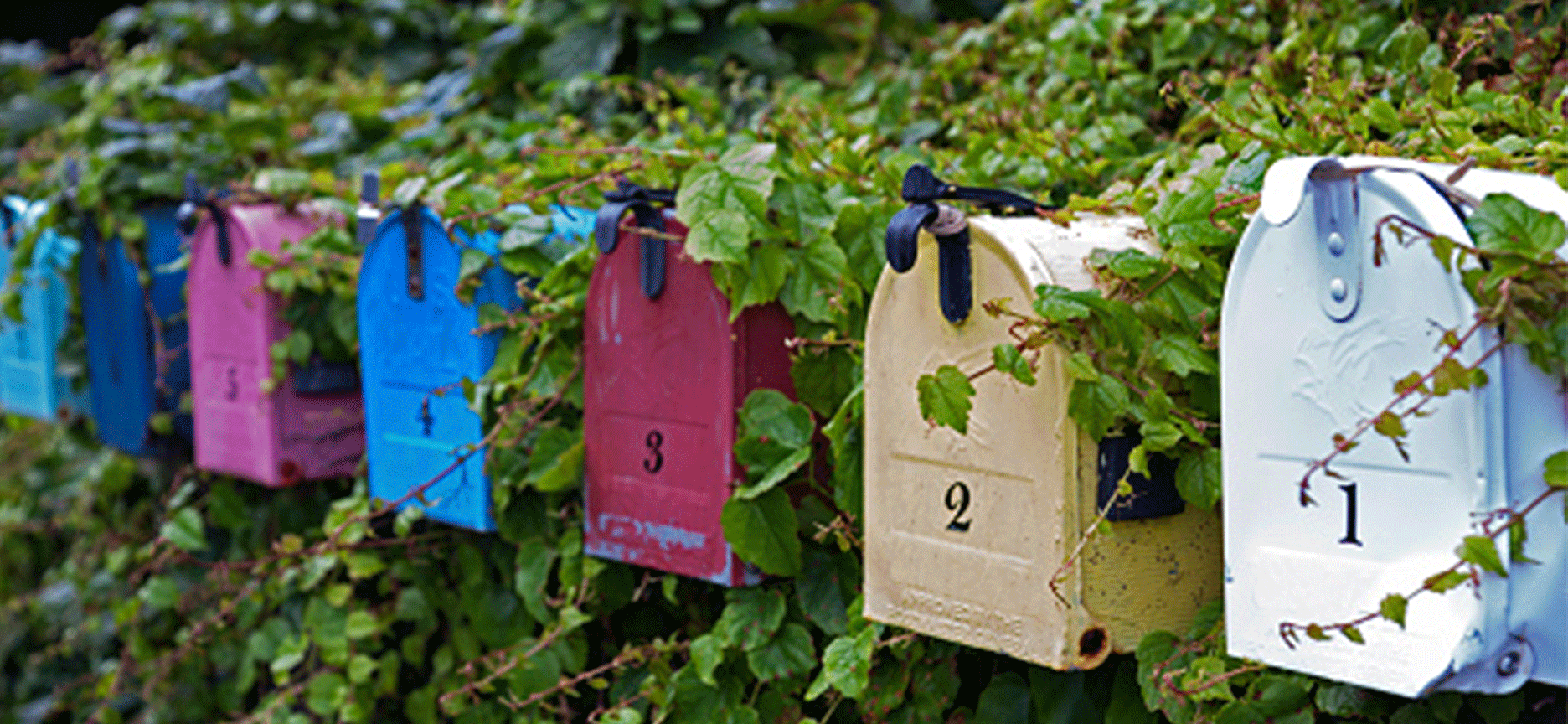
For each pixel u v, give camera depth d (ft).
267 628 12.59
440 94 16.39
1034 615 6.68
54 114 19.45
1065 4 11.44
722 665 8.73
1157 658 6.71
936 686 7.97
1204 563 6.88
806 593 8.25
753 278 7.86
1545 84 8.16
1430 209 5.43
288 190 11.73
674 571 8.53
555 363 9.27
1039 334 6.40
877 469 7.37
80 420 14.99
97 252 13.75
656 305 8.38
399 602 11.37
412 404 10.12
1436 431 5.48
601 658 9.95
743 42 14.69
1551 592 5.49
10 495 18.62
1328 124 7.67
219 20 19.08
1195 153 8.48
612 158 10.18
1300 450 5.92
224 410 12.04
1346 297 5.70
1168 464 6.67
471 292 9.48
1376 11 9.36
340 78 17.35
